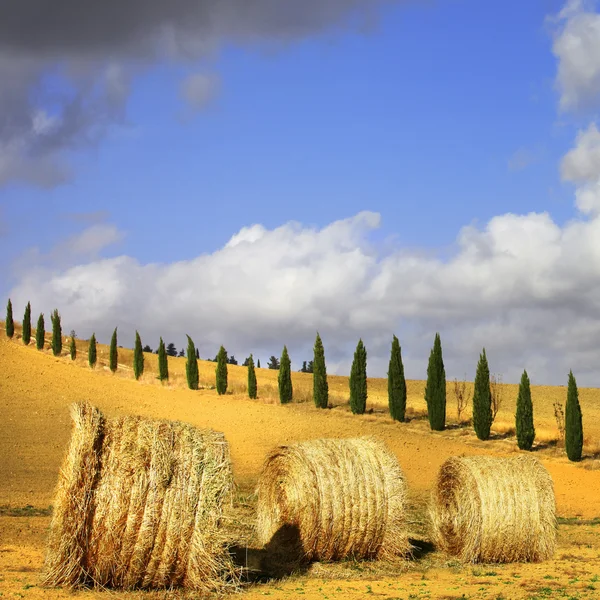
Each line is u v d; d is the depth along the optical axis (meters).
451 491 17.86
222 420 44.94
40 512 22.69
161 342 59.50
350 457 16.59
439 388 46.38
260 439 40.19
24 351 61.69
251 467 33.59
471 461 17.81
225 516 13.57
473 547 17.00
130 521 13.09
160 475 13.20
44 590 13.04
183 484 13.30
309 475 16.12
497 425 48.25
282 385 52.94
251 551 17.09
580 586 14.62
